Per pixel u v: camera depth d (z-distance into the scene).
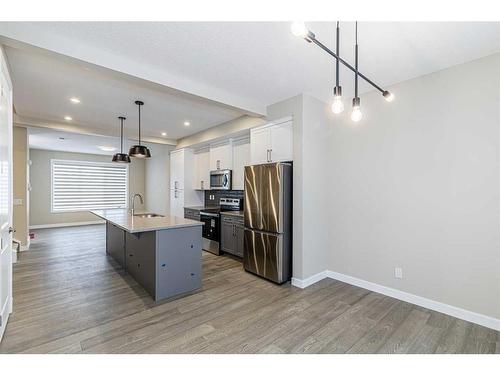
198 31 2.00
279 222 3.33
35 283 3.30
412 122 2.80
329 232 3.62
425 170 2.70
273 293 3.07
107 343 2.05
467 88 2.43
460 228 2.47
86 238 6.20
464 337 2.15
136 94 3.32
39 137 5.67
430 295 2.66
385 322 2.40
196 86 2.96
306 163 3.30
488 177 2.31
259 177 3.59
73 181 8.21
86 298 2.88
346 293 3.07
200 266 3.21
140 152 3.92
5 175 2.22
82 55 2.17
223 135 4.72
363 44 2.15
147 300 2.85
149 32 2.02
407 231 2.84
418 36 2.03
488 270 2.31
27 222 5.03
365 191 3.22
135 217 3.78
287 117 3.45
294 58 2.42
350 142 3.38
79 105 3.74
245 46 2.22
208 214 5.03
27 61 2.47
